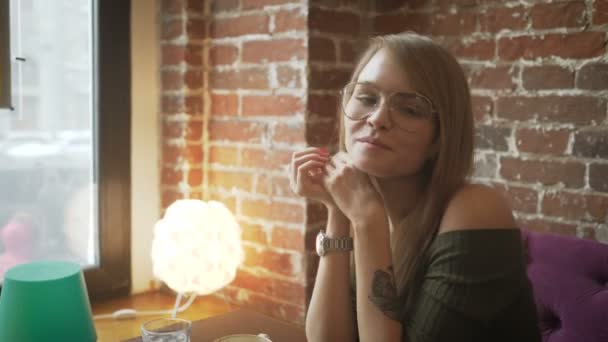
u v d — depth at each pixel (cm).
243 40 219
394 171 107
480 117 194
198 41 231
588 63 170
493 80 191
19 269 130
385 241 110
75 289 128
